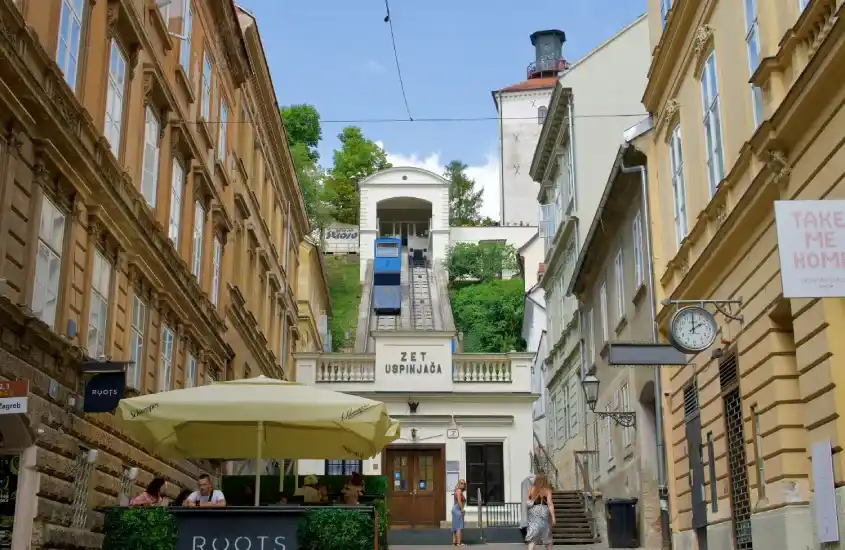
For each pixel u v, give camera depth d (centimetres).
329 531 1226
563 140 3538
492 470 2944
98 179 1446
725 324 1576
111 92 1605
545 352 4294
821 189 1139
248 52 2797
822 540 1170
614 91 3356
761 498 1411
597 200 3262
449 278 7669
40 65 1262
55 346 1290
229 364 2662
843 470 1112
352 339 6259
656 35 2117
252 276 3034
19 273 1209
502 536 2453
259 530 1249
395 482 2909
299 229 4416
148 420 1348
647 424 2230
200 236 2306
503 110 9231
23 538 1211
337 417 1359
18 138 1188
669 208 1984
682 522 1898
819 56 1073
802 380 1223
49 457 1283
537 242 6431
